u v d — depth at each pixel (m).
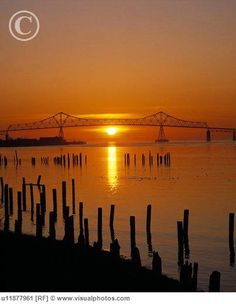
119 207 47.44
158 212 43.97
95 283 19.47
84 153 194.50
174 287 19.20
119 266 21.62
